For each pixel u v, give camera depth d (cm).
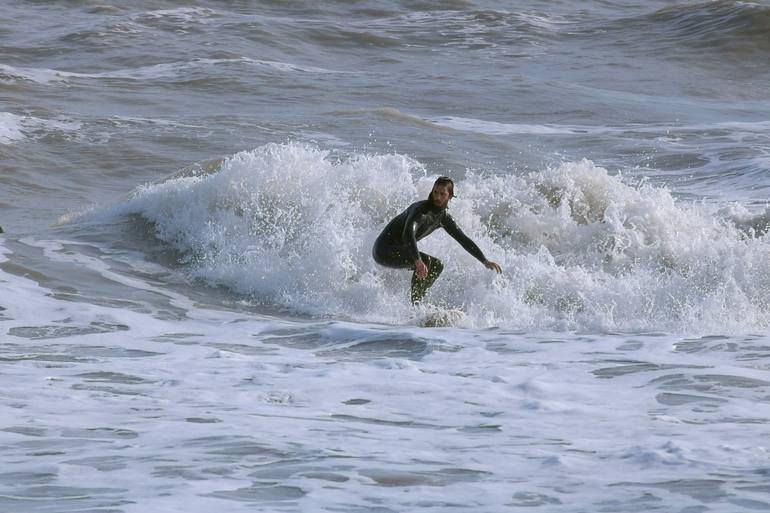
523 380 2417
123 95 9350
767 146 7350
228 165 4522
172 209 4541
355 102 9350
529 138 7812
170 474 1530
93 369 2570
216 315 3481
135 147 7012
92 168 6525
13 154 6675
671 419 1988
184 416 2003
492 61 12294
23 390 2283
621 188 4325
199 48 12150
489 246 3928
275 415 2027
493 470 1569
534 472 1555
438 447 1738
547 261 3938
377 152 6869
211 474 1531
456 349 2872
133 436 1808
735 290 3522
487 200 4309
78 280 3844
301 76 10725
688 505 1348
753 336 3042
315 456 1652
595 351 2822
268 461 1619
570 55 12575
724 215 4547
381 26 14112
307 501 1384
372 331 3127
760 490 1418
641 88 10725
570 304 3544
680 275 3794
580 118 8862
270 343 3055
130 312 3444
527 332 3139
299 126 7731
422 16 14812
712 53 12444
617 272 3916
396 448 1722
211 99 9325
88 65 11319
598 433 1867
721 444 1727
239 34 13012
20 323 3216
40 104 8638
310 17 14638
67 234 4494
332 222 4122
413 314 3550
